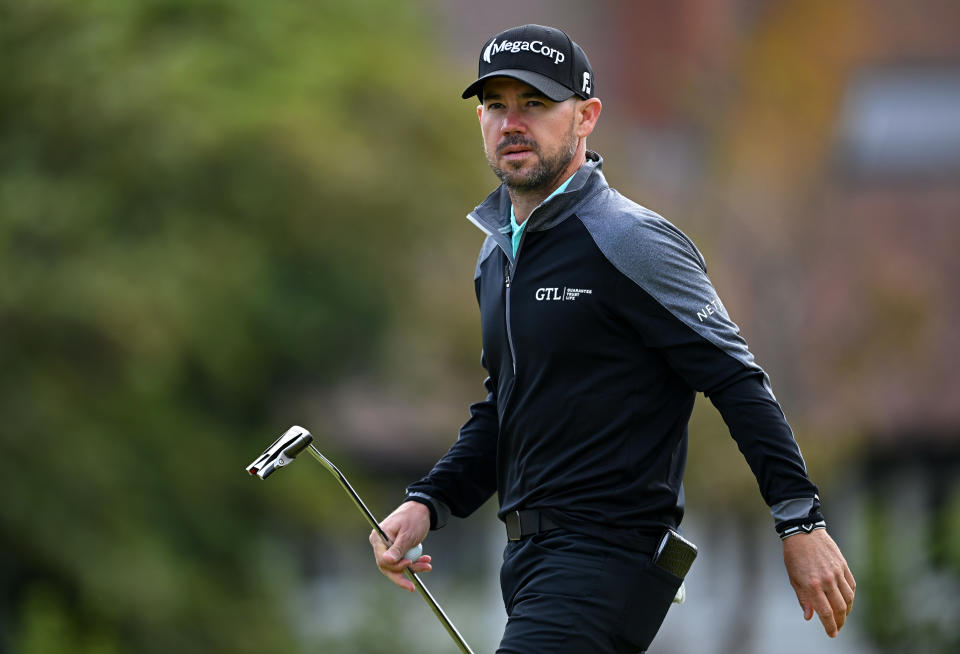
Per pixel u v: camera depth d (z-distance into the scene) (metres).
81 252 78.44
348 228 86.00
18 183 79.88
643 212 15.12
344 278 87.56
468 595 87.62
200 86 84.25
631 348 15.02
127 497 79.88
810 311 89.94
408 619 82.31
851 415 87.25
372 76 89.94
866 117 120.94
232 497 88.00
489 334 15.77
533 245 15.28
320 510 90.88
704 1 102.88
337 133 85.75
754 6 95.12
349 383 96.81
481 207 15.70
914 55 125.38
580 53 15.36
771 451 14.58
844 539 106.75
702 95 93.00
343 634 83.38
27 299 75.62
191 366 85.44
